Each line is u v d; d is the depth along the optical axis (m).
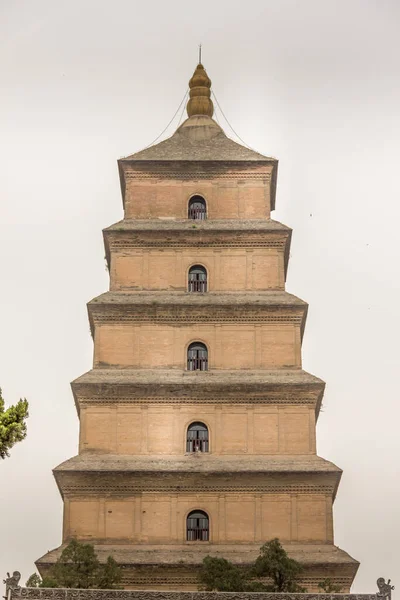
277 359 88.19
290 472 84.31
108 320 89.00
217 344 88.50
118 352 88.31
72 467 84.19
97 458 85.19
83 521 83.69
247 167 93.69
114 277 90.69
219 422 86.31
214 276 90.75
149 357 88.25
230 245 91.38
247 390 86.62
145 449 85.75
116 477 84.38
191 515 84.19
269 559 76.94
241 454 85.62
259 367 88.06
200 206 93.38
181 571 81.56
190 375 87.38
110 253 91.44
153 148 95.06
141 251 91.31
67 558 76.19
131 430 86.12
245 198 93.25
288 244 93.00
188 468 84.44
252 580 78.81
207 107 99.81
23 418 68.69
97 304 88.88
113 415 86.38
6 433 67.50
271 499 84.31
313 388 86.56
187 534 83.75
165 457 85.44
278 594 69.75
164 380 86.75
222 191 93.44
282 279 90.69
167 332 88.81
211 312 89.06
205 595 70.00
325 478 84.56
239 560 81.88
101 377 87.06
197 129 97.06
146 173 93.69
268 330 88.75
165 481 84.50
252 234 91.44
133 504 84.19
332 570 81.69
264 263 91.06
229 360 88.12
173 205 93.12
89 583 75.12
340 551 82.88
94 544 83.19
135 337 88.69
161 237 91.44
